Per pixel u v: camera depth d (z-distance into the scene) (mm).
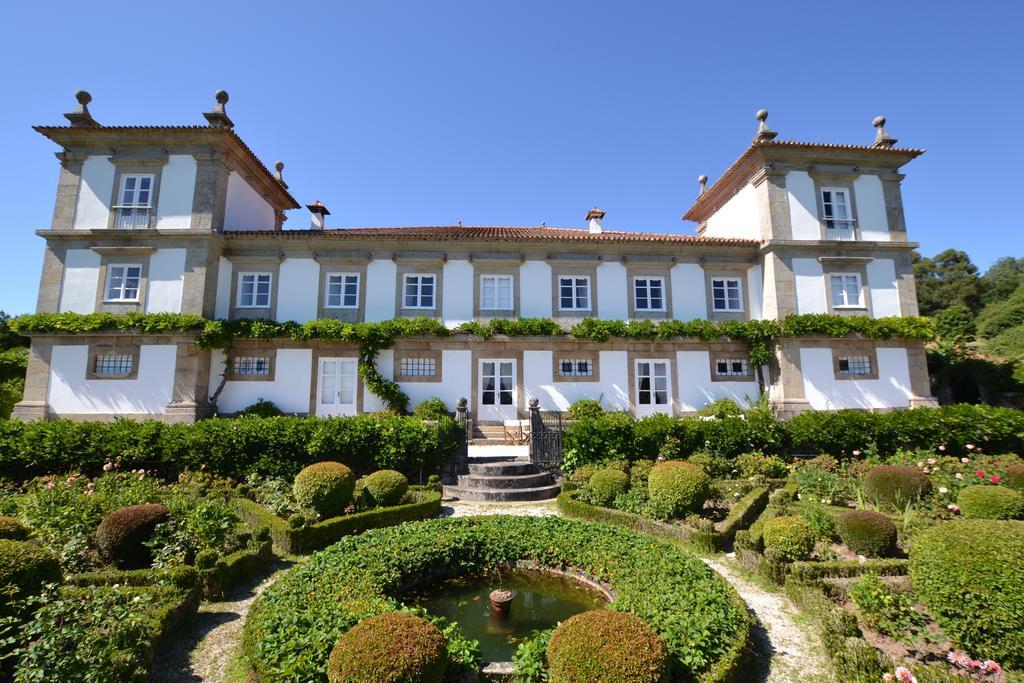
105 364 16266
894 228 19094
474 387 17734
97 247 16516
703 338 18062
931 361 25266
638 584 5781
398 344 17656
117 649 4383
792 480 11398
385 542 6988
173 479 12062
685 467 9500
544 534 7434
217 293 17422
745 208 20312
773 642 5473
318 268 18172
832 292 18609
